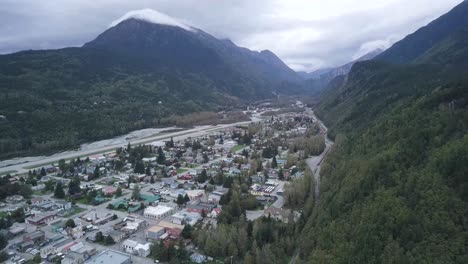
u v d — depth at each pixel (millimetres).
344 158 148000
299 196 138500
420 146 99938
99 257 100062
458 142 89125
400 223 77500
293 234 109875
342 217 94188
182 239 111875
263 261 93688
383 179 96312
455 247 67812
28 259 103938
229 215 123375
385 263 71125
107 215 134500
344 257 79188
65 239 115188
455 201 75312
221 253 102500
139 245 108000
